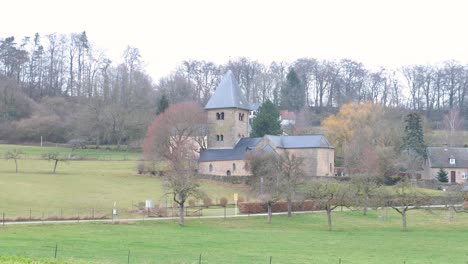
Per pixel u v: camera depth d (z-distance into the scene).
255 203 125.94
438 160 185.38
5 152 193.00
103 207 121.44
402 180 138.50
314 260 68.44
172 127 173.75
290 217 120.25
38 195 130.62
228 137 183.38
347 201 114.62
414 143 186.25
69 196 132.12
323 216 123.56
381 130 189.50
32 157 188.50
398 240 91.50
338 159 197.75
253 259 67.62
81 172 168.12
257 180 147.62
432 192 153.25
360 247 83.06
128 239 82.88
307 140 177.25
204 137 186.38
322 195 114.69
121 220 104.25
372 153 166.75
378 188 133.50
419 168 181.12
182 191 105.50
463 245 86.56
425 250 81.25
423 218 123.25
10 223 95.44
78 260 55.09
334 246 83.62
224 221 111.38
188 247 77.38
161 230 95.19
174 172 132.12
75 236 83.69
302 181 135.12
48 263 50.56
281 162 139.38
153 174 168.62
